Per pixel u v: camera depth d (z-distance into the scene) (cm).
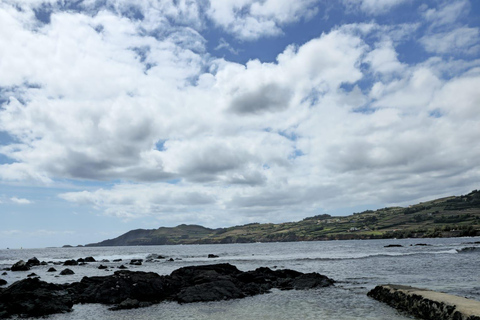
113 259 9281
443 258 6072
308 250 11881
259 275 3462
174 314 2064
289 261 6397
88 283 2964
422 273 3875
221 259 7475
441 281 3150
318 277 3288
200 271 3303
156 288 2691
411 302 1966
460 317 1514
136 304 2336
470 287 2730
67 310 2211
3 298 2175
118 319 1956
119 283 2634
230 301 2486
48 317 2041
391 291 2267
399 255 7300
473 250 8281
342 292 2764
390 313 1953
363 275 3881
